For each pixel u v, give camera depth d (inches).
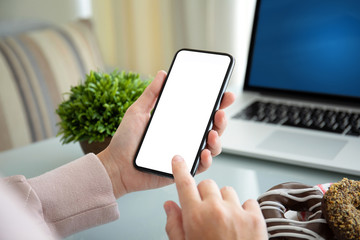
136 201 26.2
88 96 28.0
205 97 23.6
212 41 62.8
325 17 38.1
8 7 91.7
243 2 58.8
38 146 34.7
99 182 22.7
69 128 28.3
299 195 21.4
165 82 24.6
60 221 21.6
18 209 8.2
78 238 22.9
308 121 35.0
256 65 41.9
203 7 61.5
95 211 22.4
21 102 47.1
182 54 25.2
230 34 59.5
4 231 7.6
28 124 47.3
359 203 19.7
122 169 24.2
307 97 39.6
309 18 38.9
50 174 22.5
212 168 29.6
